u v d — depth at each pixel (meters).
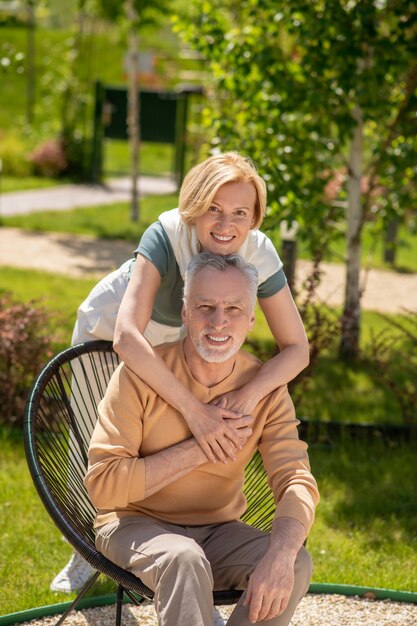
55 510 2.94
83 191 16.33
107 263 10.80
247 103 6.97
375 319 9.23
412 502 5.06
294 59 7.31
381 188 8.15
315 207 6.87
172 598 2.68
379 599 3.89
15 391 5.89
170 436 3.04
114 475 2.91
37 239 11.88
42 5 8.34
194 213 3.12
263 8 6.83
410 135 6.90
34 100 22.70
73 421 3.53
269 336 8.34
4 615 3.61
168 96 17.28
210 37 7.02
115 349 3.10
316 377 7.16
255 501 3.50
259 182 3.14
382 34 6.94
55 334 6.23
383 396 6.87
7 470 5.21
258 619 2.73
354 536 4.64
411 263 12.20
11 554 4.27
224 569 3.00
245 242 3.29
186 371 3.10
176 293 3.41
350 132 6.87
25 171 17.69
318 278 6.15
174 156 18.88
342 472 5.42
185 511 3.08
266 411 3.11
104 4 16.08
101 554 2.87
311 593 3.92
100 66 25.00
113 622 3.63
